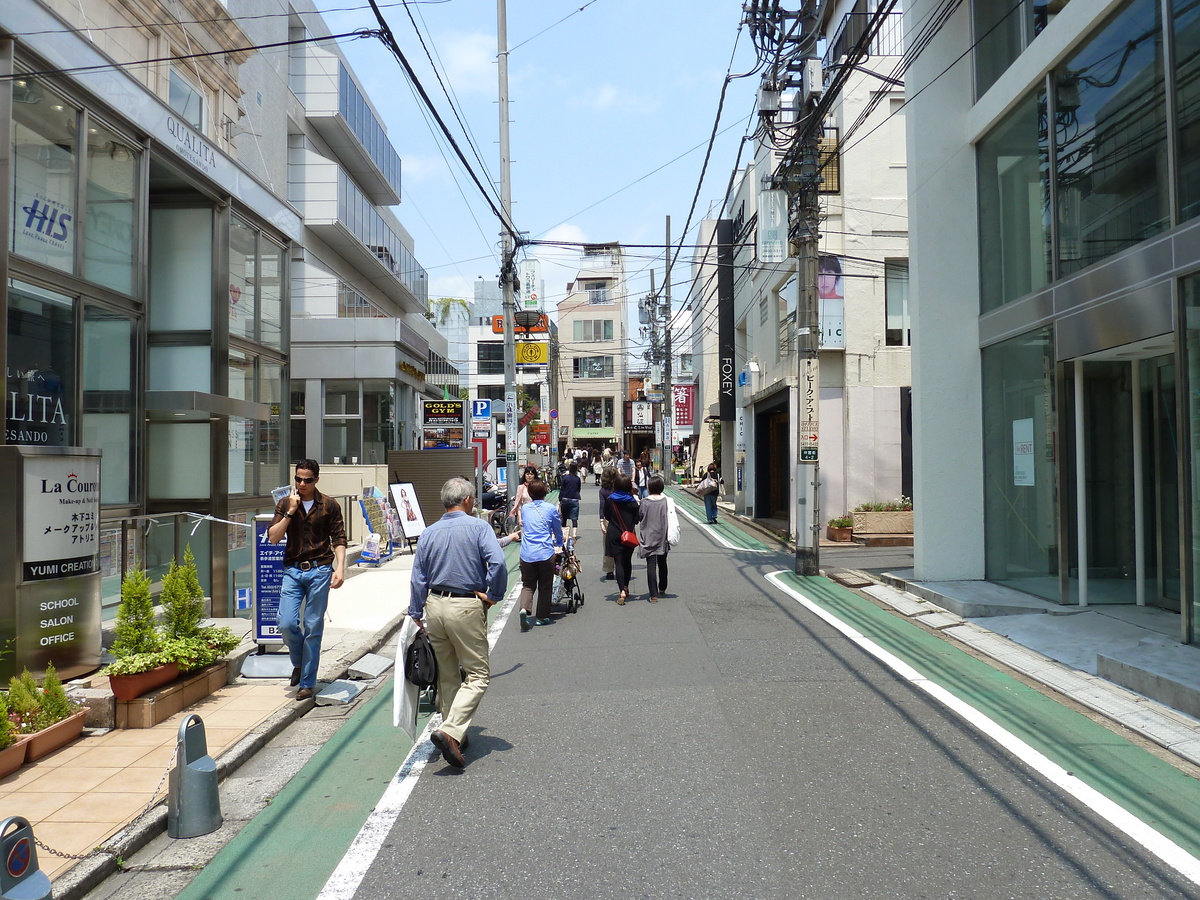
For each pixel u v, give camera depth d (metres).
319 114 27.89
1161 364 9.16
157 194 13.56
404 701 5.46
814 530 13.89
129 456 11.34
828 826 4.38
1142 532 9.53
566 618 10.52
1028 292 10.36
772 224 17.95
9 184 8.49
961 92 11.76
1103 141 8.62
